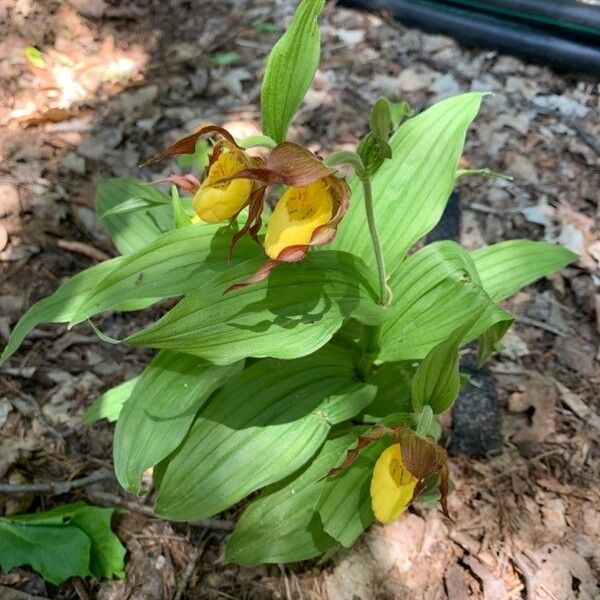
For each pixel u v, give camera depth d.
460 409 0.44
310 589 0.36
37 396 0.42
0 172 0.53
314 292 0.28
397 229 0.33
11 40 0.64
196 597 0.35
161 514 0.30
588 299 0.51
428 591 0.36
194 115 0.62
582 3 0.69
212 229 0.30
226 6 0.75
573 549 0.38
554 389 0.46
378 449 0.32
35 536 0.34
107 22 0.70
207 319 0.26
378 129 0.25
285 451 0.31
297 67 0.27
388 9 0.76
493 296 0.36
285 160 0.22
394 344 0.32
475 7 0.73
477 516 0.39
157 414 0.31
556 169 0.61
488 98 0.68
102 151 0.57
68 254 0.49
